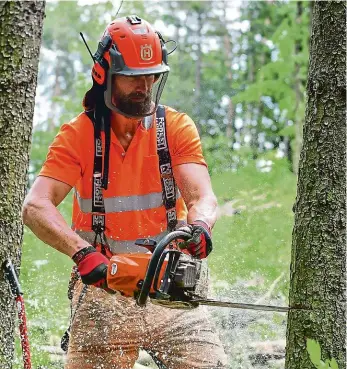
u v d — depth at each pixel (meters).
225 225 11.19
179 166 5.44
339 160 5.22
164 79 5.36
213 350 5.46
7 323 5.90
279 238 10.77
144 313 5.49
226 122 33.91
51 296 9.54
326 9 5.24
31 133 6.07
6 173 5.88
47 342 8.58
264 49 39.28
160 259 4.42
